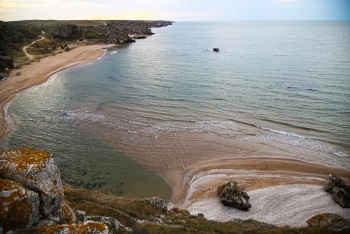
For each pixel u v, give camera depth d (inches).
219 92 2539.4
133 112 2057.1
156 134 1679.4
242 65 3806.6
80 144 1567.4
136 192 1160.2
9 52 4279.0
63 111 2098.9
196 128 1759.4
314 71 3255.4
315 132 1673.2
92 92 2603.3
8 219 404.2
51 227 419.8
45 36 6417.3
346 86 2586.1
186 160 1407.5
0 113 2052.2
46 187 467.2
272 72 3294.8
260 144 1546.5
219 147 1523.1
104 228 434.6
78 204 833.5
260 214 1015.0
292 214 1007.6
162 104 2237.9
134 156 1444.4
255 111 2041.1
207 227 801.6
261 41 6919.3
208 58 4503.0
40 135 1681.8
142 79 3110.2
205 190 1179.9
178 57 4665.4
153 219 806.5
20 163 468.1
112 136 1660.9
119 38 6825.8
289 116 1926.7
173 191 1181.1
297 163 1362.0
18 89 2652.6
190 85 2815.0
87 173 1289.4
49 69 3506.4
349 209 1025.5
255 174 1284.4
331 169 1307.8
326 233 826.2
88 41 6456.7
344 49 5019.7
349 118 1854.1
